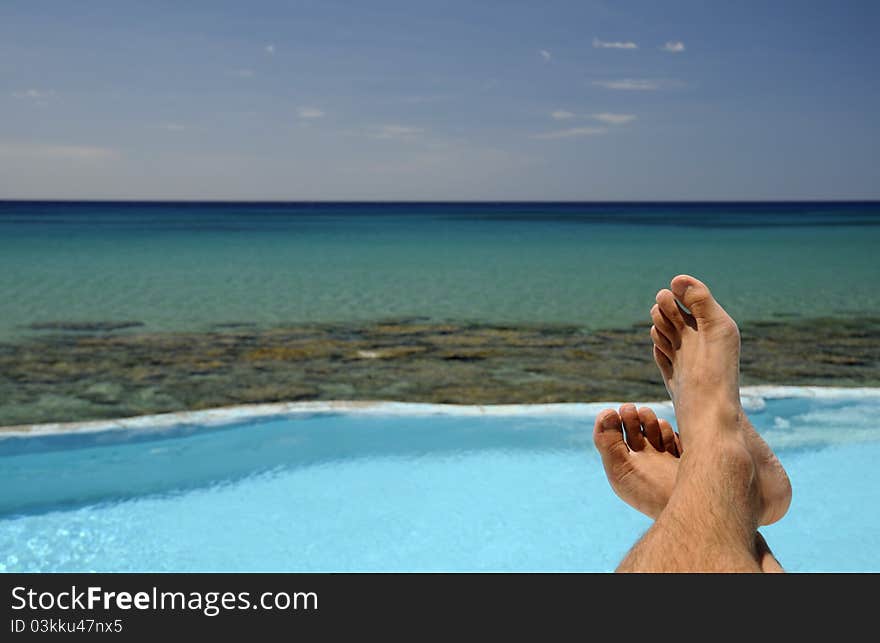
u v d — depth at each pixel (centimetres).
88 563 257
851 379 560
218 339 746
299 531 284
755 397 446
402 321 865
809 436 388
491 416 413
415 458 358
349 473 341
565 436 388
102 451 368
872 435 388
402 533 282
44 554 264
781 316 891
